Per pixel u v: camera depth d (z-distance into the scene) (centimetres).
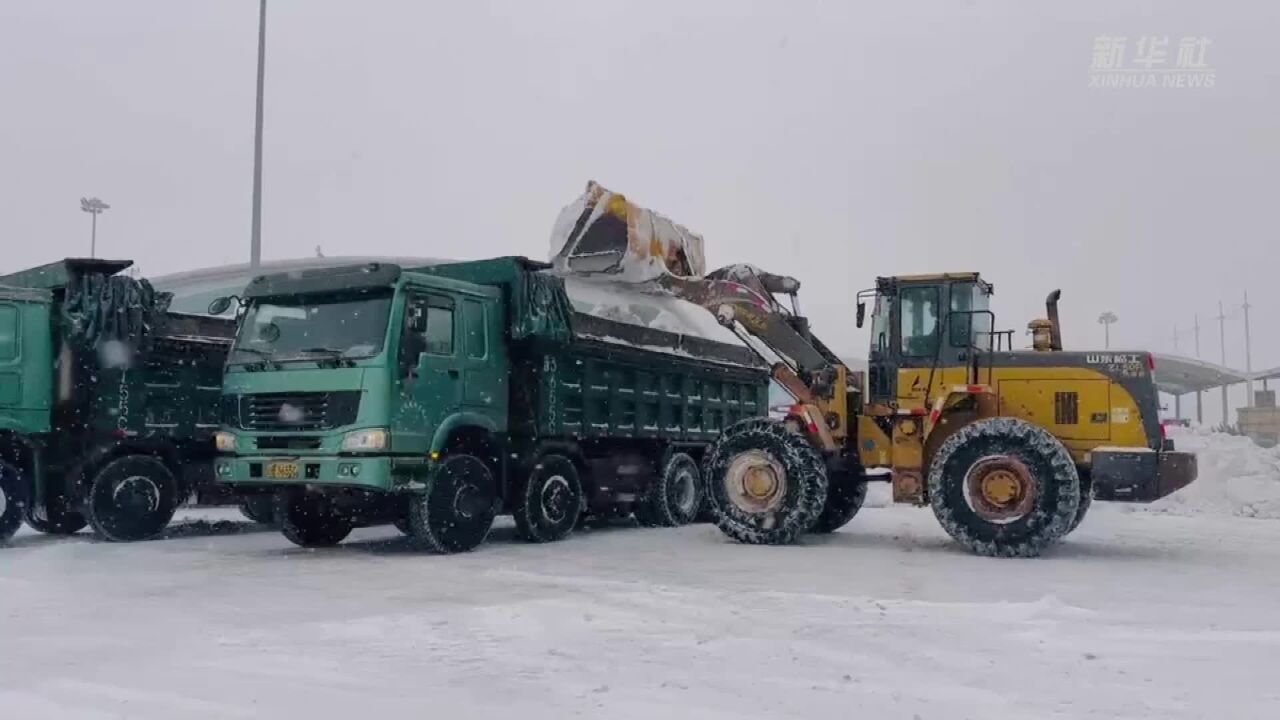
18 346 1050
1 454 1045
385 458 917
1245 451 1700
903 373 1105
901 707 439
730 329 1213
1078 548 1062
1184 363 3594
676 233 1316
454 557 959
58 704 434
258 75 2052
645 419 1297
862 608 657
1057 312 1161
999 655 532
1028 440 984
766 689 466
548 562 920
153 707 430
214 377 1195
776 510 1085
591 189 1223
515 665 507
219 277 2691
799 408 1112
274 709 428
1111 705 443
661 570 866
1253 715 429
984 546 987
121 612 642
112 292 1084
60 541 1106
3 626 597
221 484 988
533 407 1093
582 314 1156
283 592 727
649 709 433
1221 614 651
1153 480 984
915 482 1088
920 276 1109
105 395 1089
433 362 978
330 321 961
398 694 453
